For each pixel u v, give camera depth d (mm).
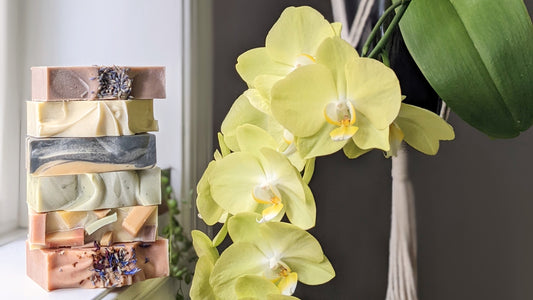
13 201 1060
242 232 512
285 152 485
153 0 1065
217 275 519
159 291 951
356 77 436
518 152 975
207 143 1071
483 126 540
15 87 1050
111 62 1079
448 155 982
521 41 507
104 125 762
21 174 1072
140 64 1074
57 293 754
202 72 1062
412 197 989
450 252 994
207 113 1067
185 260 1096
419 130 486
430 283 997
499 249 987
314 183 1014
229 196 524
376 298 1007
